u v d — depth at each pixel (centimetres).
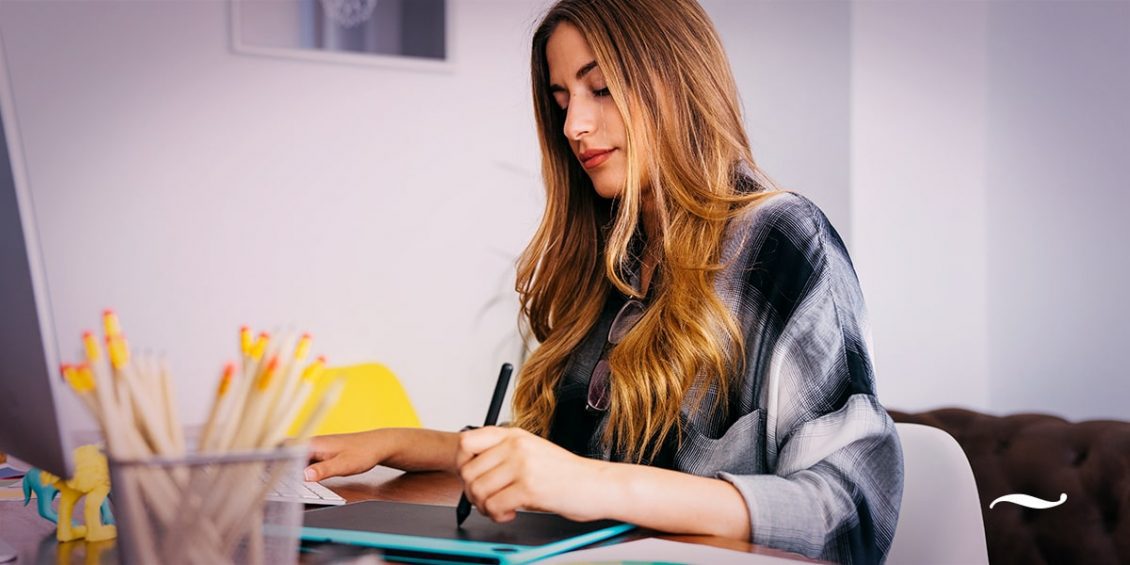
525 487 78
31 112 282
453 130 321
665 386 107
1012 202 330
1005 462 152
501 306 328
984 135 337
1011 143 330
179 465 56
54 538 83
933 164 331
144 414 57
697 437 107
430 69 317
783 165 330
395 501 100
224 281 300
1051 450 149
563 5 120
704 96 116
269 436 59
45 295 60
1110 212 301
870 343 106
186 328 297
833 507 89
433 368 321
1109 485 142
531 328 138
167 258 295
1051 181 318
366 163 313
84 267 287
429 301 321
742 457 104
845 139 321
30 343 61
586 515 80
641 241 125
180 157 295
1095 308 307
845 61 321
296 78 305
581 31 117
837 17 322
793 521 86
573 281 132
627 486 81
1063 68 314
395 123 315
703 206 113
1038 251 323
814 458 96
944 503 114
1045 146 320
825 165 324
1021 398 329
